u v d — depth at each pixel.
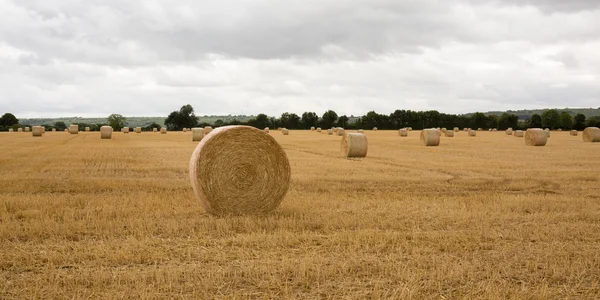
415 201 13.70
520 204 13.15
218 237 9.46
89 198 13.51
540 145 40.69
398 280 7.11
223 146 12.16
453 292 6.72
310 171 21.11
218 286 6.82
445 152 33.62
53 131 87.00
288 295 6.54
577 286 6.95
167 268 7.41
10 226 9.76
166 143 44.41
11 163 23.88
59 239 9.08
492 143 45.53
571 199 14.01
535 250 8.66
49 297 6.34
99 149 34.75
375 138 58.19
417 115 120.06
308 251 8.49
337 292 6.68
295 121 120.25
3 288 6.61
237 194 12.25
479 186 17.33
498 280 7.16
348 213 11.85
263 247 8.72
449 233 9.77
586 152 33.38
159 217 11.20
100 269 7.41
